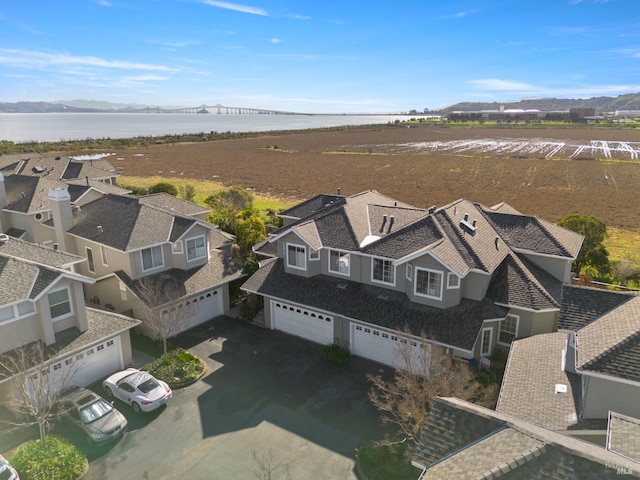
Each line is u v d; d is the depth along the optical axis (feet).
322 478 54.95
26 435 62.75
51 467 54.29
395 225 92.07
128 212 100.53
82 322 73.72
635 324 49.65
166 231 96.43
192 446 60.59
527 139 585.63
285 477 55.06
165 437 62.39
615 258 136.67
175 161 396.78
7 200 125.59
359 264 86.84
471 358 73.15
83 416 61.93
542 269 88.17
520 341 69.97
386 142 579.48
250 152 472.85
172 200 123.44
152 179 296.71
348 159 403.34
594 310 60.23
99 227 97.71
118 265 93.15
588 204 214.90
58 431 63.57
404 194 244.63
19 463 54.75
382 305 80.48
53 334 70.28
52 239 120.06
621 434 38.63
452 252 76.33
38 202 122.01
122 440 61.82
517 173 310.04
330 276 91.40
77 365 72.79
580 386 53.88
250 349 86.79
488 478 32.45
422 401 55.98
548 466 32.55
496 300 78.13
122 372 73.31
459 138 622.54
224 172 330.54
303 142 597.93
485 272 75.10
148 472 56.03
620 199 224.53
